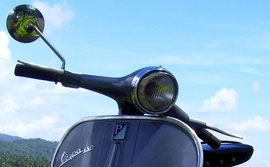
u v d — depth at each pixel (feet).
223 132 7.66
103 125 7.32
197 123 7.54
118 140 7.09
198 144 6.70
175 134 6.88
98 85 7.17
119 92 7.06
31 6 7.26
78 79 7.24
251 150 8.09
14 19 7.22
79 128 7.53
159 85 6.70
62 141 7.60
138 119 7.11
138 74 6.79
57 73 7.09
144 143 6.97
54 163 7.52
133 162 6.91
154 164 6.84
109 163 7.01
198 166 6.61
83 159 7.28
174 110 7.24
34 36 7.36
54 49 7.15
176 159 6.77
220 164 8.13
